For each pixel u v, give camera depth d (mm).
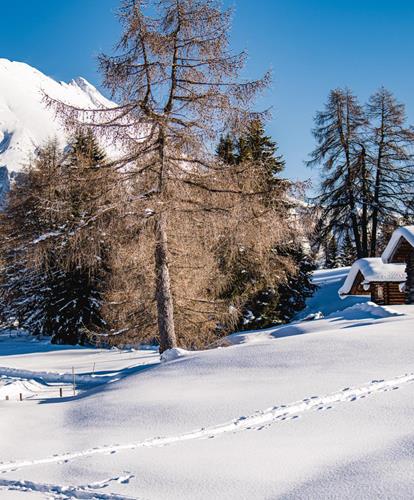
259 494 4723
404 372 8891
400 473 4750
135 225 14859
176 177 15391
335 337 12141
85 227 15148
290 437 6352
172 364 12617
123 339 18188
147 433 7301
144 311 17391
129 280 17344
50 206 15633
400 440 5660
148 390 10133
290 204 15977
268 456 5719
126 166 15547
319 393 8180
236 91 15164
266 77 15078
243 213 15086
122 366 19391
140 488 5105
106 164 15391
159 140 15344
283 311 29969
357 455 5398
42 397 14242
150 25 15117
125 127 15133
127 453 6340
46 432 8180
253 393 8695
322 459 5430
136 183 15484
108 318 19156
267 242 15906
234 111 15203
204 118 15398
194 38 15297
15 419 9523
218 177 15547
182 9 14992
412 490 4355
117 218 14844
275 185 15602
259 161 15797
